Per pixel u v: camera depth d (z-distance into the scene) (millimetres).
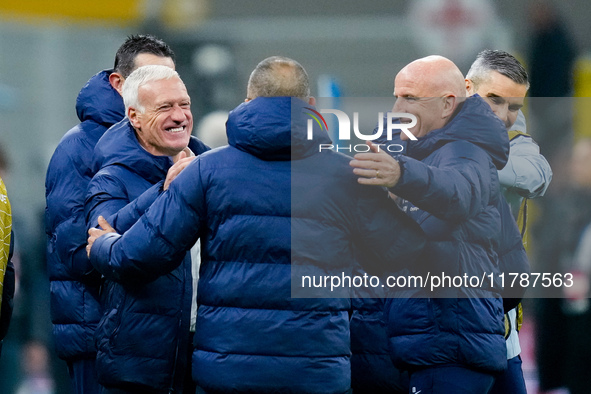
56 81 31719
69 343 15781
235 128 12867
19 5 31375
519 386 16094
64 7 31844
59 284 15859
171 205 12891
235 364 12719
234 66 32812
